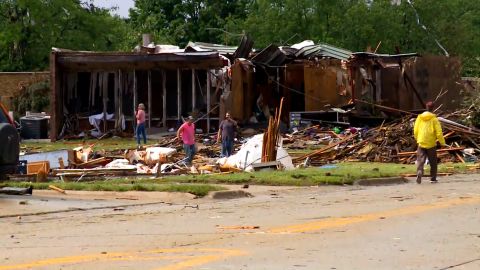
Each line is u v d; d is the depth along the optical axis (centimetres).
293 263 1423
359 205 2380
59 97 6469
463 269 1361
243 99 6425
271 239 1730
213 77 6406
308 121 6312
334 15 10075
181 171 3784
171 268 1384
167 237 1800
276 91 6669
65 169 3772
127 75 6506
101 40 10400
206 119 6406
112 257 1523
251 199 2650
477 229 1833
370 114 6500
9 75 7869
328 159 4438
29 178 3381
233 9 12675
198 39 12638
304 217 2119
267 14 10206
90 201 2600
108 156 4447
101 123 6525
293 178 3167
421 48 10519
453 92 6875
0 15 9912
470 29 11106
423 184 3122
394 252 1534
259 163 3716
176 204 2525
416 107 6644
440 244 1625
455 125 4544
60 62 6438
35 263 1468
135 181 3189
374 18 10000
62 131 6512
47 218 2200
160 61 6362
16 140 2727
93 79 6588
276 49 6644
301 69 6662
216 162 4091
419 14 10544
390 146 4431
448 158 4278
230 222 2050
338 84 6569
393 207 2292
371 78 6625
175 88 6525
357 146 4494
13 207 2423
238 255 1516
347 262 1430
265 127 6406
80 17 10106
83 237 1825
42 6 9694
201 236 1805
